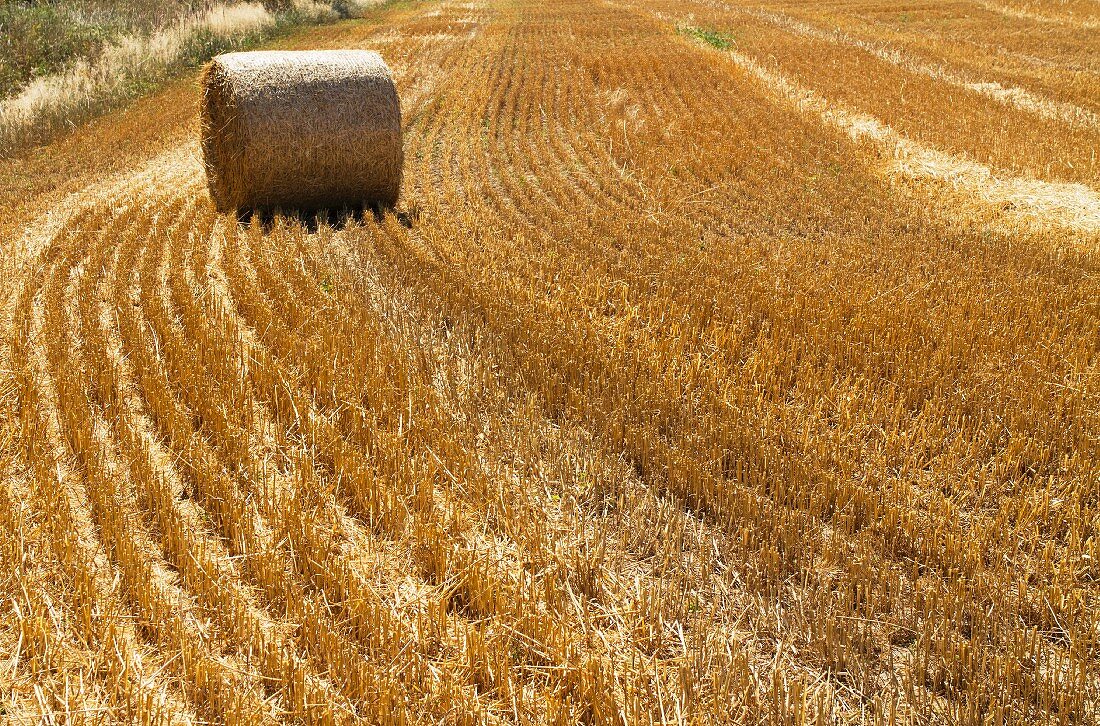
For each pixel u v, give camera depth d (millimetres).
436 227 10000
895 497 4793
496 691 3547
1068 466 5066
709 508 4801
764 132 15031
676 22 30922
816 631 3801
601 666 3570
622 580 4285
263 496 4797
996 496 4934
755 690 3426
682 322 7242
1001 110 16703
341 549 4473
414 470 5043
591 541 4566
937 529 4449
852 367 6316
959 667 3576
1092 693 3475
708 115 16375
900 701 3525
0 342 6844
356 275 8422
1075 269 8469
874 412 5676
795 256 8852
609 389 5988
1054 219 10695
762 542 4328
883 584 4121
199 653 3605
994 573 4203
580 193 11875
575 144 14328
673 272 8305
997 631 3844
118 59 19188
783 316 7176
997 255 8984
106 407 5707
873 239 9672
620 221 10234
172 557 4336
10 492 4844
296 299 7719
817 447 5219
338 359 6449
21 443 5262
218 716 3389
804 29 28828
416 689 3482
